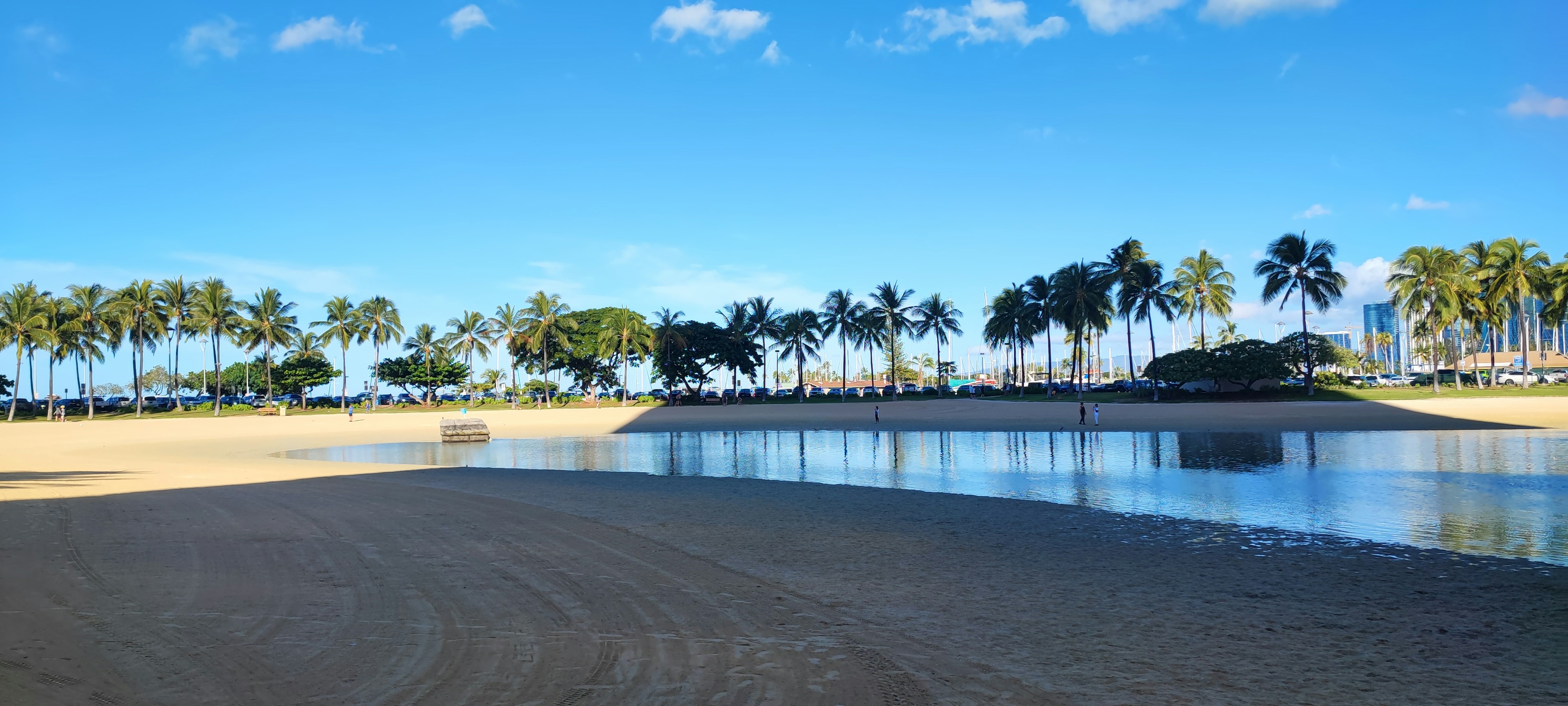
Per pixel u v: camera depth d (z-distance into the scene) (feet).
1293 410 168.55
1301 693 19.83
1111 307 266.98
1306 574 33.55
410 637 23.89
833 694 19.51
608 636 24.20
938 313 322.96
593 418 222.28
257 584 30.58
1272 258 230.27
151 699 18.85
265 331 296.92
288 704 18.65
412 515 50.11
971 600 29.09
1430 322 278.87
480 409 300.81
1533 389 215.10
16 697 18.81
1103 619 26.66
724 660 22.06
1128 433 136.15
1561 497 57.36
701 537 42.29
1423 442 105.60
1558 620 26.55
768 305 337.93
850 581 32.19
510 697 19.13
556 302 321.73
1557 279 205.46
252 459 109.19
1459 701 19.38
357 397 374.63
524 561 35.45
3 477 78.64
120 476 79.05
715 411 234.17
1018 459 94.79
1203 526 46.11
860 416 201.26
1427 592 30.50
